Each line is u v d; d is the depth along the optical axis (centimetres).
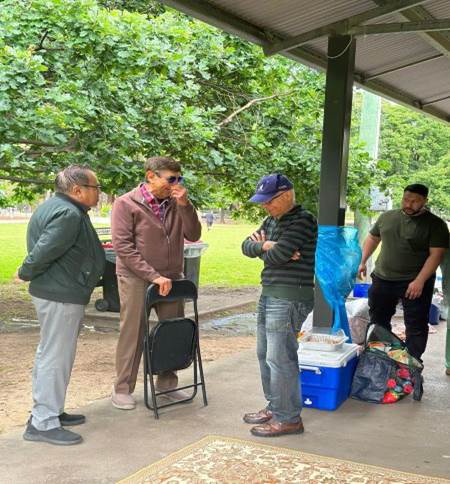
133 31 729
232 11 512
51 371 379
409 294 527
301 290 395
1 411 453
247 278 1463
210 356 646
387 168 1085
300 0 490
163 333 432
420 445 392
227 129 993
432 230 528
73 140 783
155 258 440
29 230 380
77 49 731
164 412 439
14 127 677
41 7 707
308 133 1023
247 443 382
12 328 812
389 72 715
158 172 438
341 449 380
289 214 395
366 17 501
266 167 966
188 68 862
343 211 532
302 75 1014
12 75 652
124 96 780
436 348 700
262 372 423
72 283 377
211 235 3073
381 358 488
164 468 343
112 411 439
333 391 453
